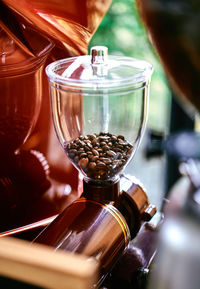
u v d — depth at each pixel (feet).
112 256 2.23
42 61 2.66
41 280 1.28
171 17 0.88
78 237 2.19
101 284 2.35
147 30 0.98
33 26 2.43
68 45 2.60
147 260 2.51
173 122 4.23
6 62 2.56
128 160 2.52
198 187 1.52
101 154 2.42
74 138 2.53
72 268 1.24
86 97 2.41
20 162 2.87
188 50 0.89
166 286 1.27
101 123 2.48
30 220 2.85
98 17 2.35
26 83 2.69
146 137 4.03
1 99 2.68
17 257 1.29
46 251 1.32
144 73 2.29
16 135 2.81
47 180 2.97
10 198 2.86
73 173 3.05
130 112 2.40
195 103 0.99
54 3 2.19
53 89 2.38
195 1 0.85
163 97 4.21
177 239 1.23
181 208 1.29
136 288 2.38
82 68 2.37
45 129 2.91
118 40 4.09
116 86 2.23
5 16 2.33
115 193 2.43
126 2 3.94
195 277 1.20
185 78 0.94
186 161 3.06
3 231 2.80
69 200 3.02
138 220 2.54
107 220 2.30
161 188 3.33
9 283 1.33
